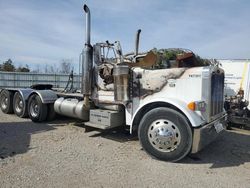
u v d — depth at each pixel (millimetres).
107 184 3760
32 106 8086
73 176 3986
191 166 4586
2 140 5824
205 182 3930
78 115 6691
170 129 4691
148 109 5227
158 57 5426
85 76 6426
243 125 8617
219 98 5391
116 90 5684
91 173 4125
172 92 5109
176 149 4660
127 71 5520
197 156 5145
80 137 6254
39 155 4871
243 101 9234
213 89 5039
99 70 6297
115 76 5676
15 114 9305
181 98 5012
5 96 9562
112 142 5906
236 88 10367
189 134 4590
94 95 6465
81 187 3639
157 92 5266
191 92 4930
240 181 4004
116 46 6312
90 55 6426
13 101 9188
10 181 3746
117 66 5648
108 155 5004
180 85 5027
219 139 6590
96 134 6570
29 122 7965
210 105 4887
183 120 4598
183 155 4641
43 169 4215
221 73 5469
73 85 8328
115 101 5828
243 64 10250
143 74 5410
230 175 4234
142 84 5422
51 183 3727
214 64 5570
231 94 10438
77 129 7059
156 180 3945
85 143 5758
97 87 6391
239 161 4945
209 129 4781
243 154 5391
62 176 3973
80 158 4785
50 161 4582
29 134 6434
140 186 3729
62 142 5785
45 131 6781
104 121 5902
